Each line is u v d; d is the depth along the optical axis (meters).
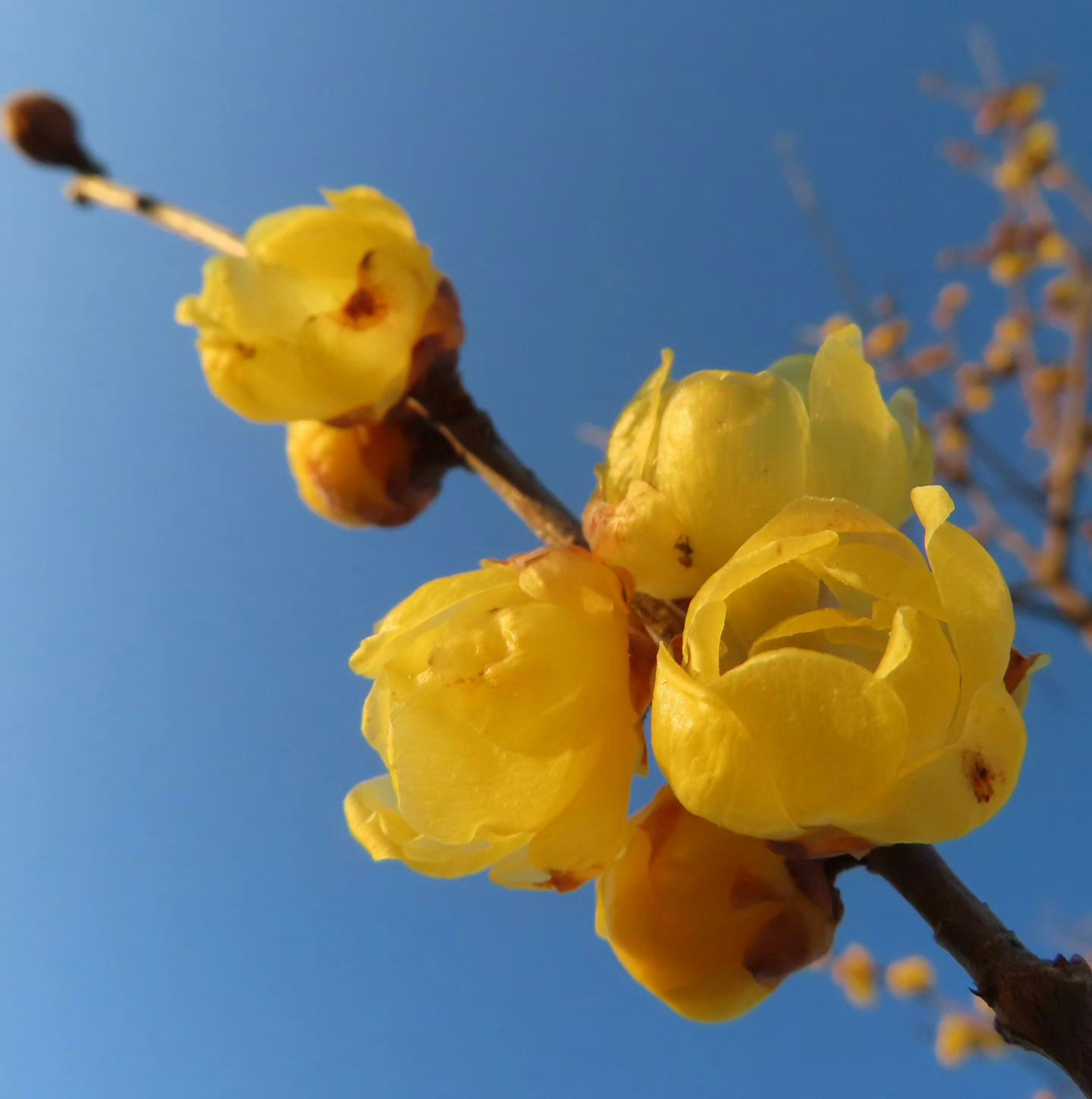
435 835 0.07
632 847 0.08
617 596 0.07
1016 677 0.07
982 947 0.07
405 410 0.10
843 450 0.07
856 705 0.06
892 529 0.06
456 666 0.07
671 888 0.07
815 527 0.06
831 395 0.07
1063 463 0.19
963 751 0.06
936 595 0.06
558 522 0.09
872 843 0.06
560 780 0.07
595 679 0.07
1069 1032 0.06
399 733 0.07
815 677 0.06
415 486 0.10
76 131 0.09
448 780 0.07
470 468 0.10
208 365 0.09
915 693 0.06
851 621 0.06
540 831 0.07
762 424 0.07
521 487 0.09
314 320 0.09
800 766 0.06
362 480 0.10
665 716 0.06
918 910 0.07
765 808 0.06
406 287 0.09
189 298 0.09
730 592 0.06
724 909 0.07
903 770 0.06
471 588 0.07
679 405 0.07
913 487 0.08
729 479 0.07
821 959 0.07
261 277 0.09
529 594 0.07
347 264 0.09
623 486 0.08
